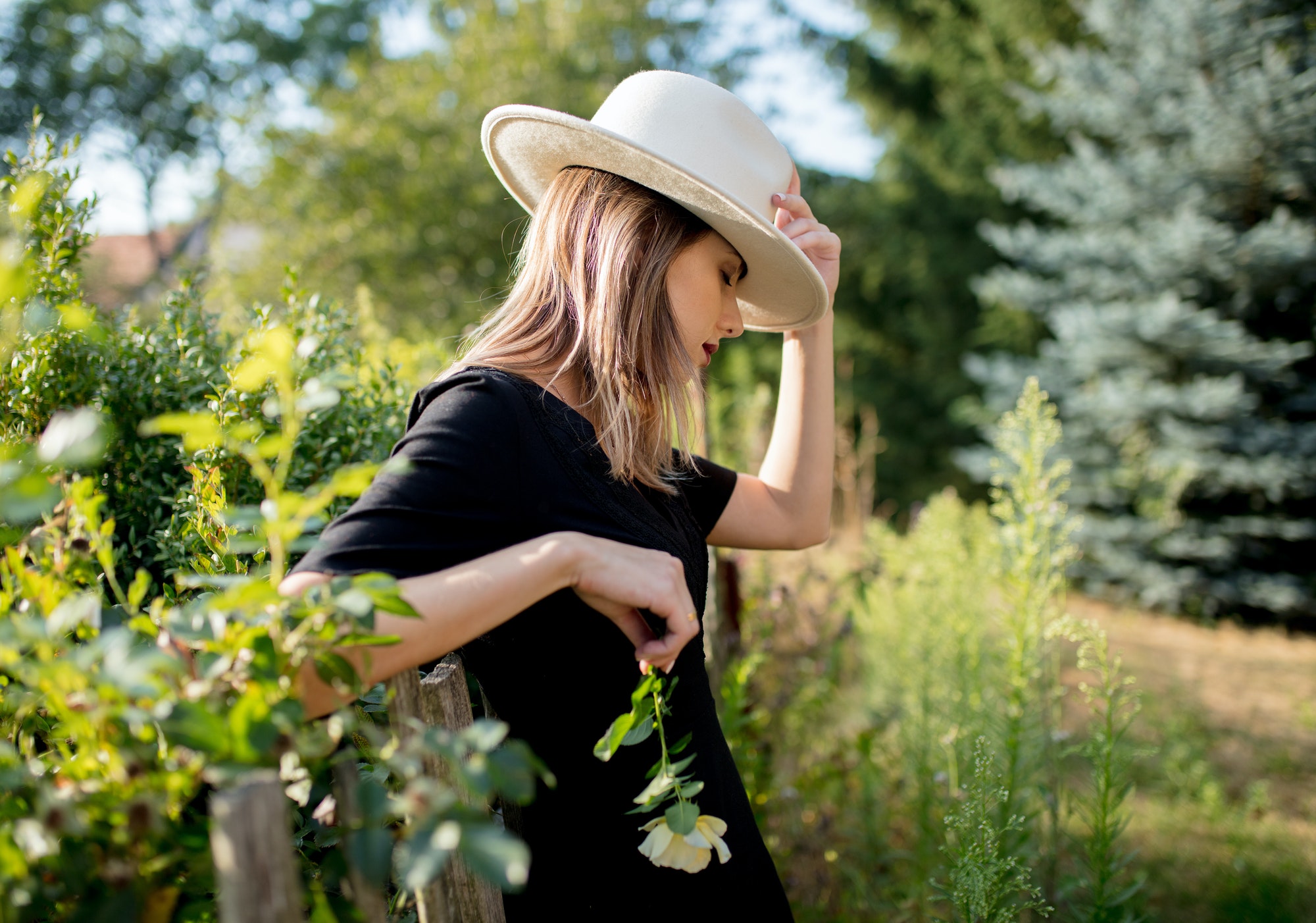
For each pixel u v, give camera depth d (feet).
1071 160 25.03
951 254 38.17
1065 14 28.32
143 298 38.93
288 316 4.67
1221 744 12.76
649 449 3.55
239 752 1.88
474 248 29.66
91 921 1.87
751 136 4.05
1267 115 19.31
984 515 11.82
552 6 32.71
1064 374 23.56
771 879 3.67
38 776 2.07
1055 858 5.72
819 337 4.72
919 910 6.53
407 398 5.50
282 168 29.09
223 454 3.92
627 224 3.59
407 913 2.90
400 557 2.48
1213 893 8.13
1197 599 21.56
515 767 1.87
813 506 4.64
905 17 34.86
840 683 11.02
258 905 1.73
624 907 3.23
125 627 2.20
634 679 3.17
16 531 2.43
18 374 3.54
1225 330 20.33
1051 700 6.41
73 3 47.06
